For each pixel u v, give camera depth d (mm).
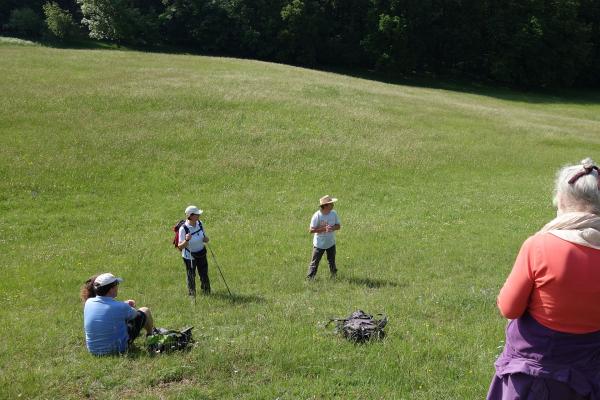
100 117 30875
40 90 34094
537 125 40594
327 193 25078
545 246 3408
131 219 21094
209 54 83312
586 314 3326
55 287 13805
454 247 17672
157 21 81062
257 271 15188
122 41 82625
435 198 24797
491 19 77375
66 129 28953
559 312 3350
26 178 23703
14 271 15188
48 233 19328
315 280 13945
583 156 33469
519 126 39031
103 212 21656
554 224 3477
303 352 7656
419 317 9844
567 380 3365
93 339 8031
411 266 15523
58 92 33938
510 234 19750
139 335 8969
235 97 35531
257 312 10273
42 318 10562
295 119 33281
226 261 16312
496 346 8016
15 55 44875
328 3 81500
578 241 3318
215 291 13141
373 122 34844
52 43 79875
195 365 7277
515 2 77938
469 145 33344
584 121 46625
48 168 24750
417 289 12375
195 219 12797
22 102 31625
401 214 22438
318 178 26625
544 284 3371
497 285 12852
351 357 7453
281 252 17406
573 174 3506
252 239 18844
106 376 7078
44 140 27391
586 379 3371
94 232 19547
